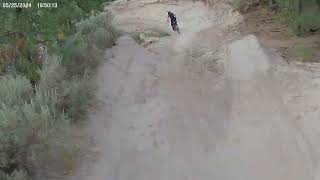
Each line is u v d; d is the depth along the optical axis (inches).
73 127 406.9
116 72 574.6
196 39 847.7
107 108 463.8
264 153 390.9
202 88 557.3
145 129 430.0
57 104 401.1
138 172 354.3
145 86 553.0
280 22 862.5
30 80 445.1
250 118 460.4
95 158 363.6
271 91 521.3
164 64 665.6
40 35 526.6
